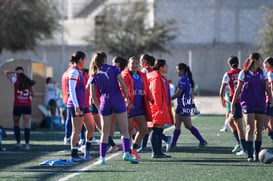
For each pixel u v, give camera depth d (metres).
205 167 26.42
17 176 23.83
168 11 134.75
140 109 29.27
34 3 92.81
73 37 139.25
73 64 28.05
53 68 123.75
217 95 118.88
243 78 27.84
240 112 30.83
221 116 76.31
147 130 29.45
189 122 35.56
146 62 33.06
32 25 92.81
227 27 136.25
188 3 135.25
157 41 111.25
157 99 29.72
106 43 111.81
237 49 123.56
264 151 27.77
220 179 22.72
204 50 124.31
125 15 114.06
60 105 59.62
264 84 27.97
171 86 65.75
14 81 36.44
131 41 111.12
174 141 35.53
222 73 123.88
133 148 29.70
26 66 54.41
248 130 28.38
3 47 95.19
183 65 35.41
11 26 89.25
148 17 133.00
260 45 107.00
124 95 28.38
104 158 27.70
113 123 32.09
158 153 30.45
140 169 25.72
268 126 35.66
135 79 29.05
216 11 135.75
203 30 135.75
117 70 26.81
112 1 136.62
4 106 54.72
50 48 124.00
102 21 114.19
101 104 27.02
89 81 27.33
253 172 24.69
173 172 24.72
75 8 143.38
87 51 117.81
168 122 29.88
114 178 22.95
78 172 24.86
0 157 31.23
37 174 24.41
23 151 34.56
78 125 28.44
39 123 59.59
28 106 36.41
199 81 124.06
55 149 35.66
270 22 106.12
